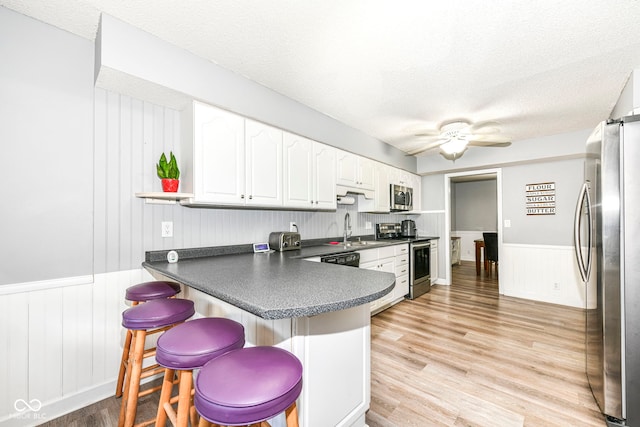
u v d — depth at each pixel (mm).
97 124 1741
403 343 2451
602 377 1525
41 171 1560
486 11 1434
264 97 2256
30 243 1526
